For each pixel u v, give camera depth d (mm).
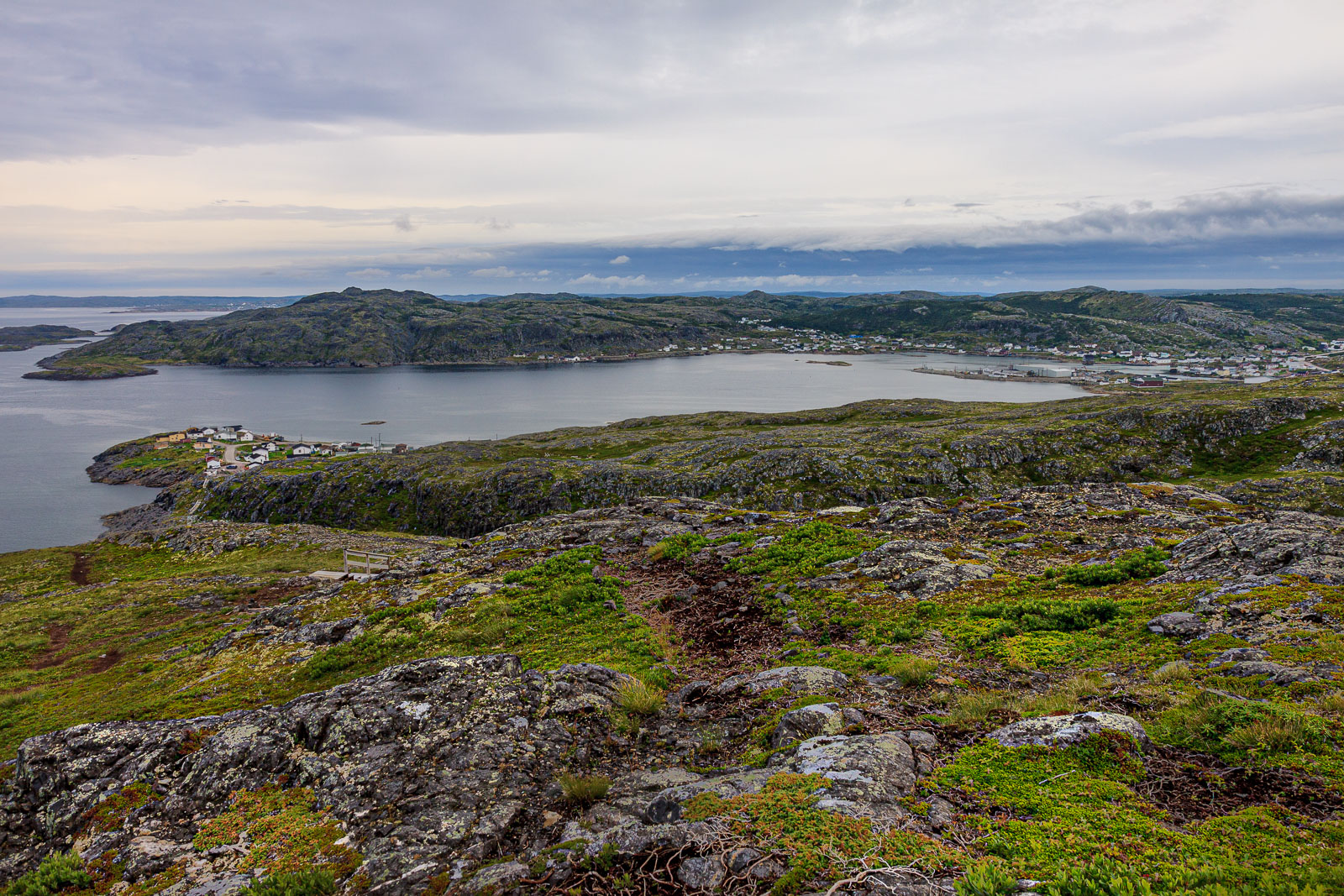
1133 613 20500
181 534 110812
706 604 30188
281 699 29812
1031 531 34406
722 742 15695
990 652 19688
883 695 17062
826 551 34344
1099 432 171750
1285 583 19266
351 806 13633
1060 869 8797
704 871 9797
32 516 182000
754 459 174375
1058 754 12094
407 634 33688
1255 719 11969
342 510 175125
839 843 9836
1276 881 8156
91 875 12586
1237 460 155500
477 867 11414
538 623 31219
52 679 46125
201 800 14758
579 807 13211
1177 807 10281
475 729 16047
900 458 170375
